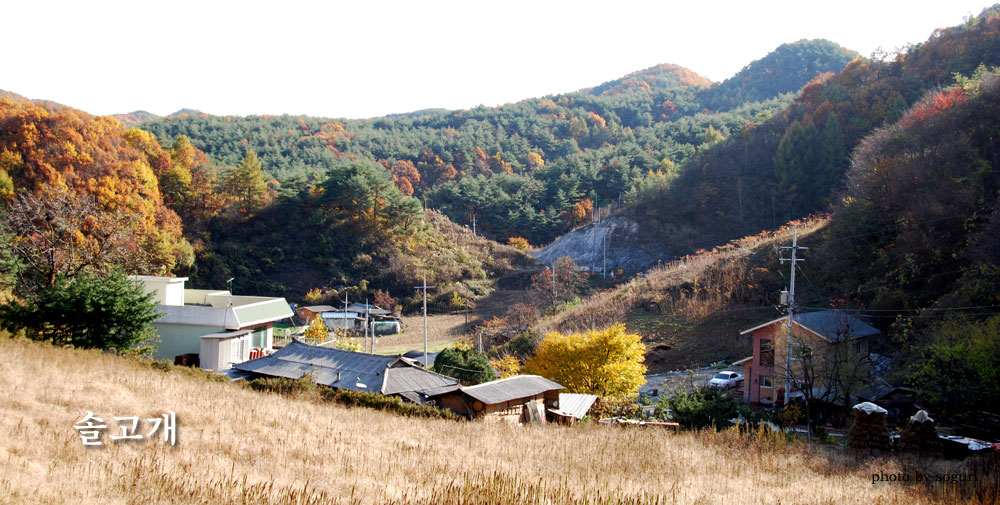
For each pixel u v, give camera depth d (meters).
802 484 11.91
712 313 42.09
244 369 24.70
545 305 58.06
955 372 20.83
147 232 57.75
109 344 22.78
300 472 9.59
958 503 10.57
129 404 12.38
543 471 11.55
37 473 7.79
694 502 9.95
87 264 28.77
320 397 20.09
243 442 11.23
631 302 47.56
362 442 12.50
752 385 28.86
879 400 23.88
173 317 31.19
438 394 20.86
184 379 17.84
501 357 41.12
